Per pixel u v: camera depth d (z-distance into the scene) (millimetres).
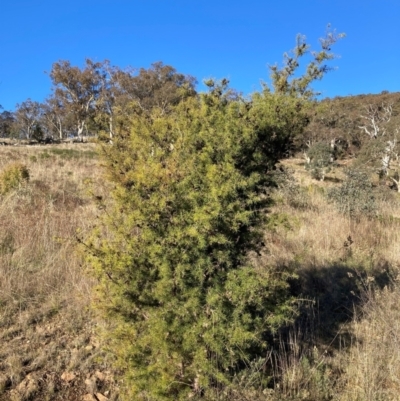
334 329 4078
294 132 2881
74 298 4320
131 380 2697
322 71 2875
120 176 2783
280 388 3021
